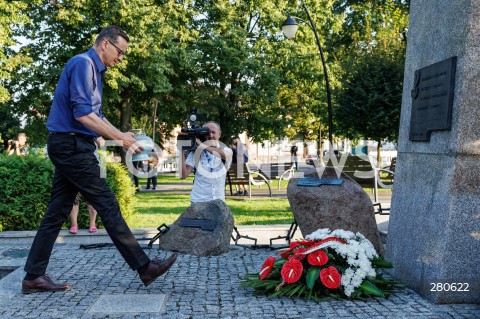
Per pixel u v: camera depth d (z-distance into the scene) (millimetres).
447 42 4586
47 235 4664
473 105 4293
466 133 4297
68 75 4555
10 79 21516
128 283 4926
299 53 24797
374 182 12047
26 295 4520
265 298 4398
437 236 4387
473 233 4305
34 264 4602
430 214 4570
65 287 4656
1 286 4836
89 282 4969
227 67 23875
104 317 3879
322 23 26125
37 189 8203
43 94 21641
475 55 4285
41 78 21953
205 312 3990
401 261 5020
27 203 8148
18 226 8227
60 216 4734
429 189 4660
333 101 23484
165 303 4238
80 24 20625
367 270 4352
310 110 28828
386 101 19156
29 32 21703
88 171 4523
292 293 4344
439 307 4141
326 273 4320
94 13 20891
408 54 5477
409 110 5316
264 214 10844
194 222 6578
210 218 6562
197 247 6379
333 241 4461
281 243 7582
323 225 6059
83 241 7594
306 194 6160
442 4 4730
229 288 4746
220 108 25500
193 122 6953
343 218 6055
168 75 23672
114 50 4645
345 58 27562
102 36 4641
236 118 26172
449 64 4406
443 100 4480
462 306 4164
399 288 4746
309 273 4375
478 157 4316
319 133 36531
